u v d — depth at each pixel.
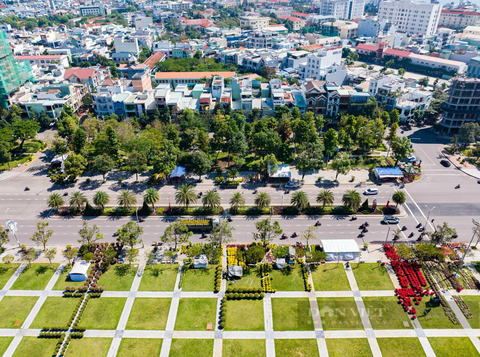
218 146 180.38
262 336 88.75
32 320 92.50
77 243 119.00
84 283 103.38
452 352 84.62
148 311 95.00
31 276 105.69
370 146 184.25
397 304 96.88
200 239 120.88
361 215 132.12
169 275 106.38
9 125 188.00
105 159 149.88
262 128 178.62
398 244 114.38
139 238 120.31
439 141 190.88
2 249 115.06
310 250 113.56
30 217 131.62
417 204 138.62
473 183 152.62
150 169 165.38
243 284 103.31
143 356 83.88
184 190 129.50
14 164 167.25
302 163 147.38
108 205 138.25
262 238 114.81
